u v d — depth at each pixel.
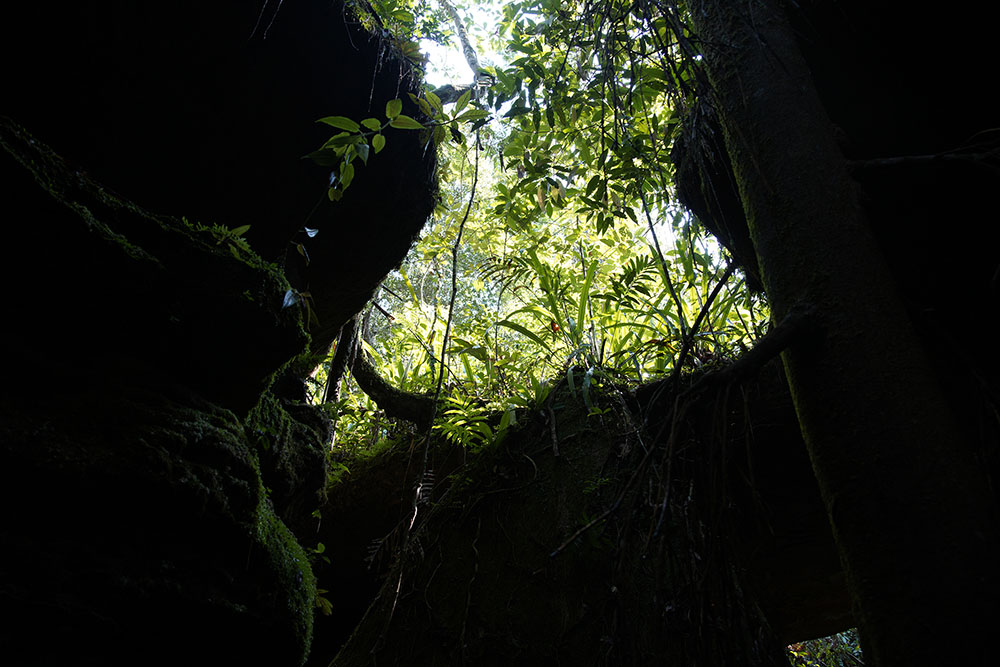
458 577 2.73
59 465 1.25
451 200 3.98
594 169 2.71
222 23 2.11
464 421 3.29
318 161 1.78
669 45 1.70
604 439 2.95
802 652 6.93
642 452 2.65
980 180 1.61
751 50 1.46
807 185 1.26
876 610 0.96
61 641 1.21
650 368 3.48
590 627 2.26
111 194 1.54
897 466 0.99
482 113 1.95
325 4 2.23
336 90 2.45
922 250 1.75
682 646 1.26
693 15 1.70
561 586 2.47
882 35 1.63
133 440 1.40
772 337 1.15
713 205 2.20
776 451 2.75
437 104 1.92
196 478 1.48
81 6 1.87
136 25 1.99
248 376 1.77
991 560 0.90
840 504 1.05
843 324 1.12
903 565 0.94
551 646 2.31
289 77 2.34
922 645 0.89
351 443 4.30
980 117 1.64
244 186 2.51
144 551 1.38
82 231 1.40
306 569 1.87
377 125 1.83
